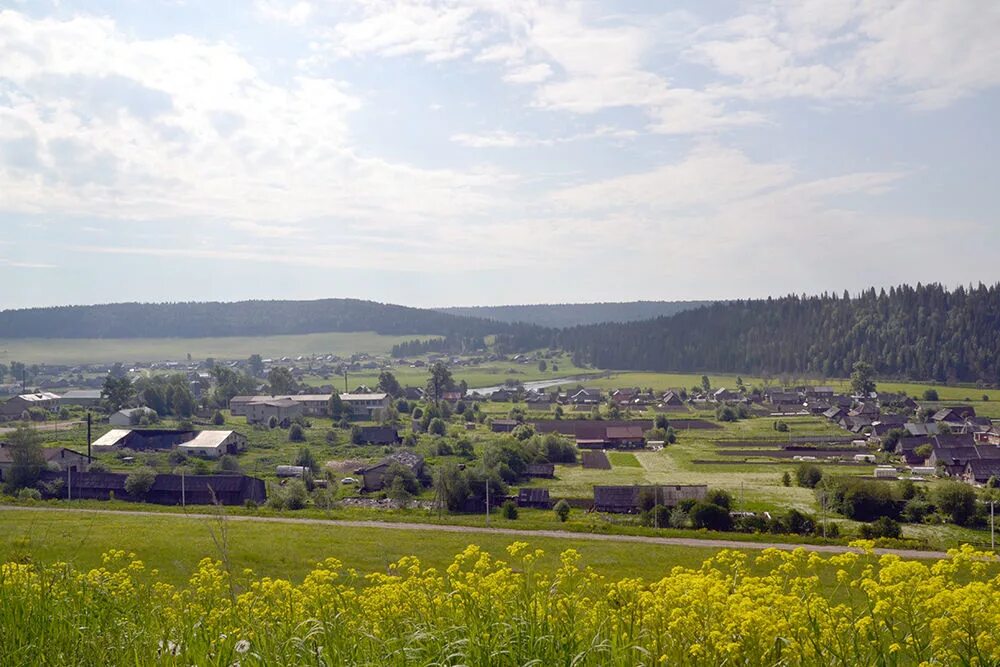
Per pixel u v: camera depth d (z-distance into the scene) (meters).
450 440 83.56
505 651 5.16
